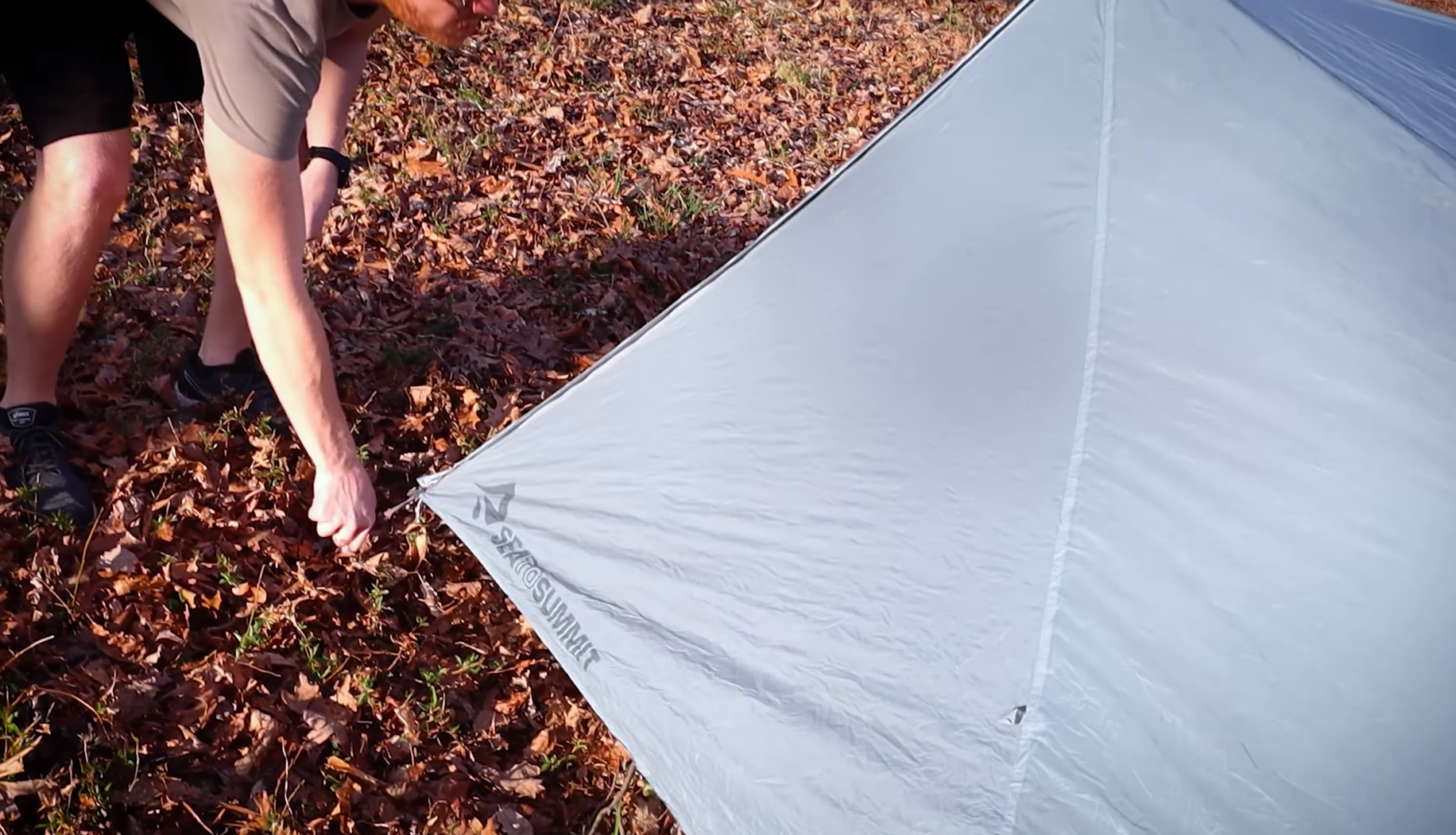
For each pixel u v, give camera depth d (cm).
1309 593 211
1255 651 210
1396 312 228
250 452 327
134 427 318
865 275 273
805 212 281
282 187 191
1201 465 226
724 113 684
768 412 269
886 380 260
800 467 260
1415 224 236
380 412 360
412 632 298
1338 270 233
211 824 239
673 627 257
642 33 751
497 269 464
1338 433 221
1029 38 274
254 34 179
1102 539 225
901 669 231
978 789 217
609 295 468
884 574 242
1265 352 231
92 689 251
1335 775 201
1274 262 237
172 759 247
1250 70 257
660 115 651
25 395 279
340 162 303
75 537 281
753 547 258
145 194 435
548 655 305
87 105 248
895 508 247
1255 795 203
